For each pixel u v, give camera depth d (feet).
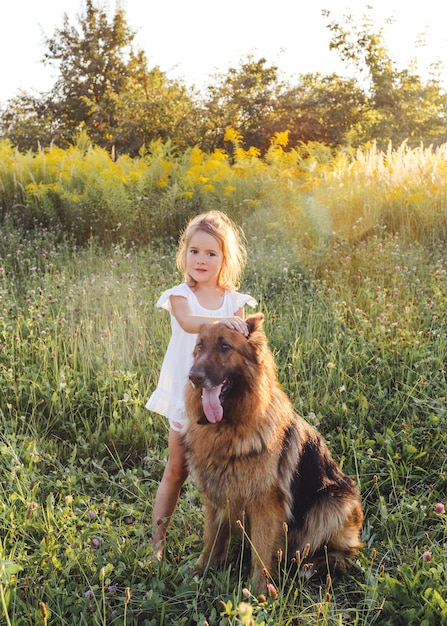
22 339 20.80
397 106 95.40
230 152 81.46
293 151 49.73
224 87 87.40
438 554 11.51
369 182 39.55
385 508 12.80
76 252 33.50
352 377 19.06
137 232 37.09
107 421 17.75
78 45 101.60
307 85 93.20
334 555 12.15
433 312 22.31
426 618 10.00
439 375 18.67
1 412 16.37
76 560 10.93
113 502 13.42
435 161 42.16
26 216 38.96
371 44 95.04
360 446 15.49
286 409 11.89
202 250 12.44
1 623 9.78
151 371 19.15
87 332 20.74
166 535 13.07
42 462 15.38
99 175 39.52
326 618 9.82
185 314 12.17
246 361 11.09
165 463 15.08
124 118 85.20
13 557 11.17
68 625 9.80
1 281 27.02
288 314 23.09
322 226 35.27
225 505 11.65
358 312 22.52
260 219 36.47
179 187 39.78
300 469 11.94
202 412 11.30
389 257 29.84
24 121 101.19
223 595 10.69
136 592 10.66
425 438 15.87
